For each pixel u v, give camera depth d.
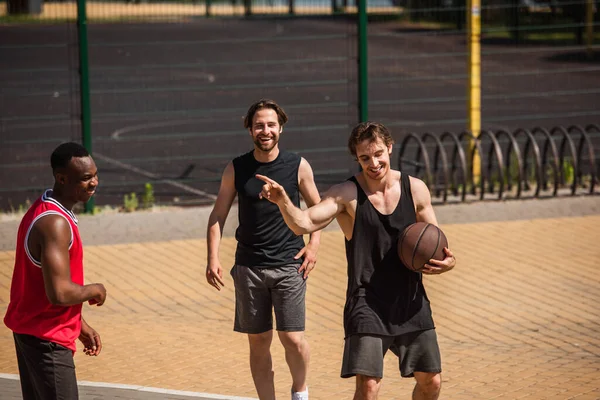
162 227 14.94
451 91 32.38
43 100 30.92
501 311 11.18
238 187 7.77
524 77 33.91
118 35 48.00
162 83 35.16
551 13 35.66
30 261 5.95
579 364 9.35
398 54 40.84
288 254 7.78
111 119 27.98
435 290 11.98
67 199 6.02
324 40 47.16
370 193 6.75
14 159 21.50
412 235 6.62
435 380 6.88
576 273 12.60
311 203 7.97
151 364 9.43
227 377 9.04
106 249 13.75
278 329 7.84
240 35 49.09
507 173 17.25
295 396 7.90
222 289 12.11
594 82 32.59
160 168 20.67
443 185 18.03
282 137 24.44
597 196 16.78
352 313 6.68
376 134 6.60
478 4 17.67
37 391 6.14
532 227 14.91
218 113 28.92
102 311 11.23
